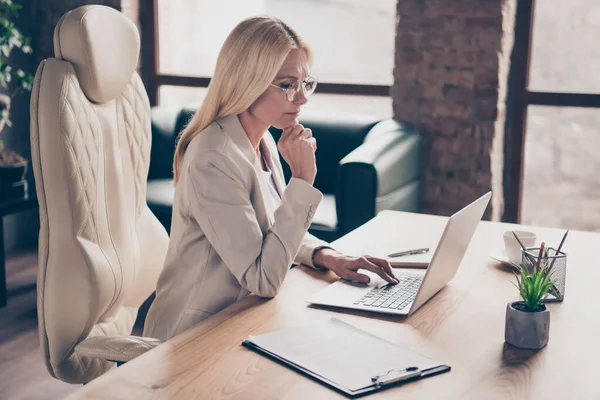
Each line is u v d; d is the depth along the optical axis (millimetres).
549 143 4215
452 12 4098
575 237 2270
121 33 1854
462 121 4180
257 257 1698
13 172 3912
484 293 1763
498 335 1510
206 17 4867
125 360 1630
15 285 4141
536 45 4156
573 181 4203
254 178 1794
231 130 1805
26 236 4996
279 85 1784
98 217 1771
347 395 1229
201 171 1729
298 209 1731
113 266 1803
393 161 3764
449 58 4148
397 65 4273
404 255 2037
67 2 4840
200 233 1807
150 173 4469
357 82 4551
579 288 1811
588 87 4098
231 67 1769
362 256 1882
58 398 2840
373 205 3586
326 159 4242
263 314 1606
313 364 1332
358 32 4531
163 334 1813
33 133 1679
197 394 1229
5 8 4785
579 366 1371
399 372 1300
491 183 4172
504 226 2391
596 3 4008
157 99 5051
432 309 1650
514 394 1254
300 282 1838
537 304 1456
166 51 4988
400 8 4211
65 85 1687
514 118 4254
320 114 4340
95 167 1756
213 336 1479
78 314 1721
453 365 1363
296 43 1794
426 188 4324
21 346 3312
